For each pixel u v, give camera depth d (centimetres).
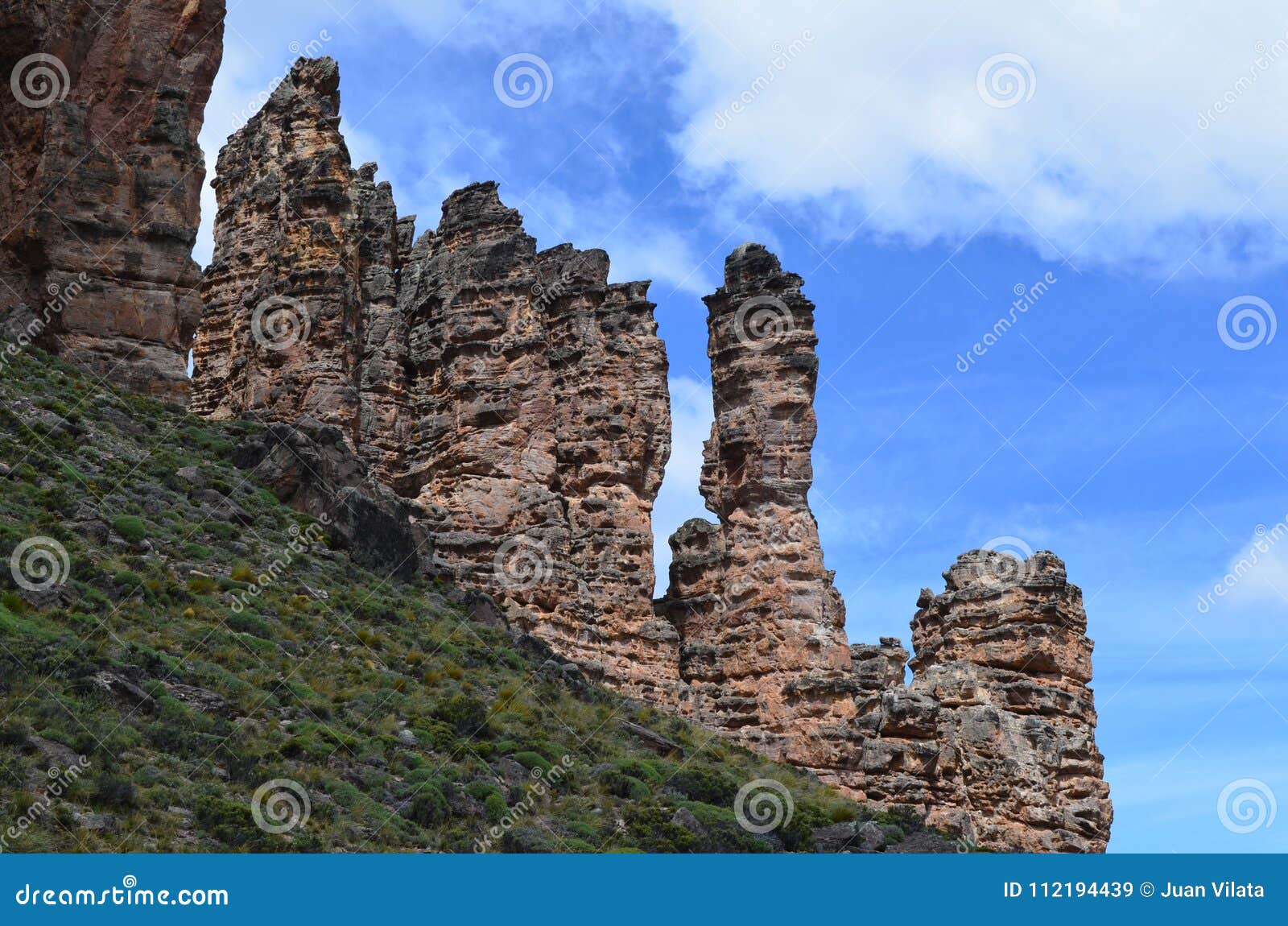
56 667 3728
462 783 4122
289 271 6612
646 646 6962
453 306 6950
